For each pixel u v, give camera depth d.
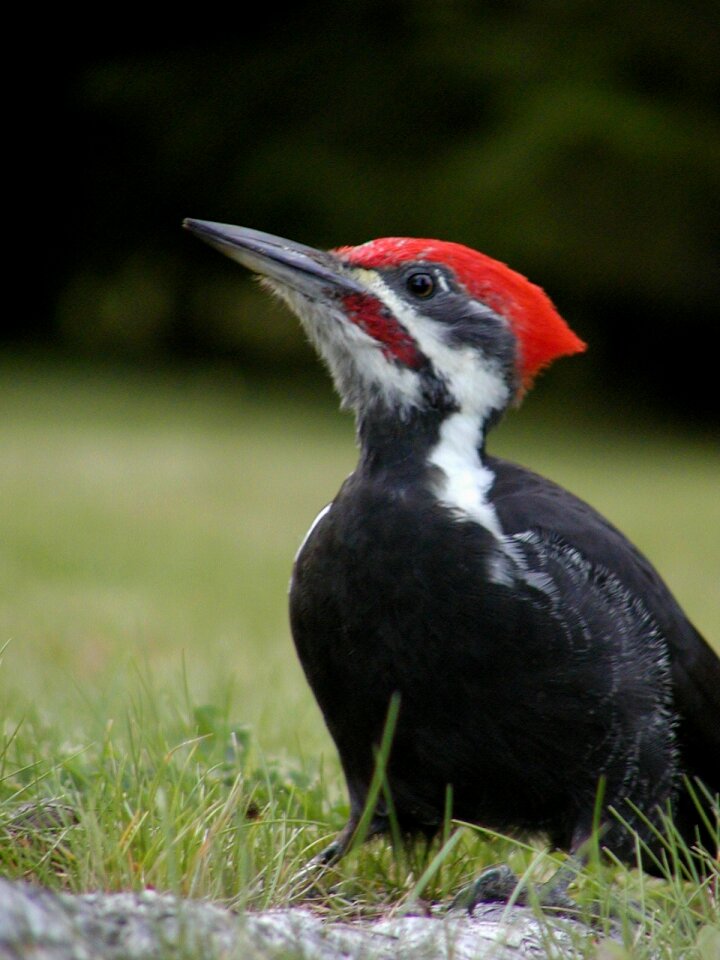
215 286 36.38
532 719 5.93
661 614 6.46
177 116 34.59
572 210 31.73
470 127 32.97
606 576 6.16
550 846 6.34
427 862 6.41
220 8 34.47
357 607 5.98
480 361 6.74
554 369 35.41
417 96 33.00
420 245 6.88
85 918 4.34
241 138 34.16
